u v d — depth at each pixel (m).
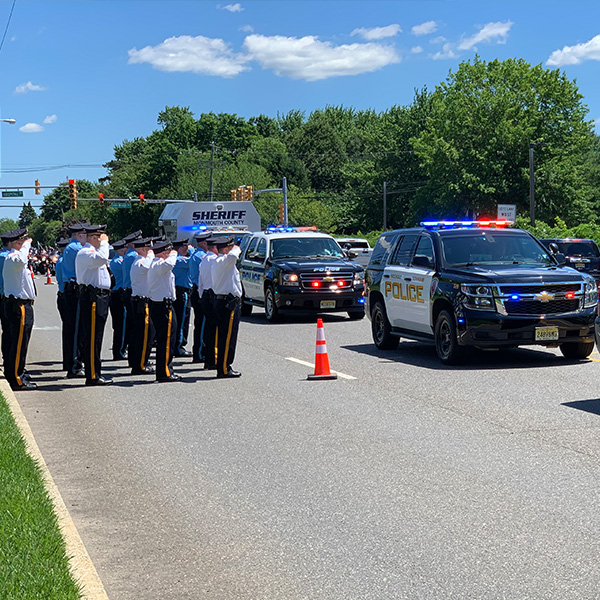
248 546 5.64
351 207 107.00
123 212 118.62
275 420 9.57
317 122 129.12
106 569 5.34
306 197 107.25
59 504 6.11
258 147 120.62
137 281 13.47
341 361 14.20
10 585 4.41
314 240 23.30
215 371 13.77
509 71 75.06
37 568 4.68
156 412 10.38
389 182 97.81
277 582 5.00
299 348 16.28
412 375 12.38
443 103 78.19
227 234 32.12
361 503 6.43
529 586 4.76
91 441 8.93
